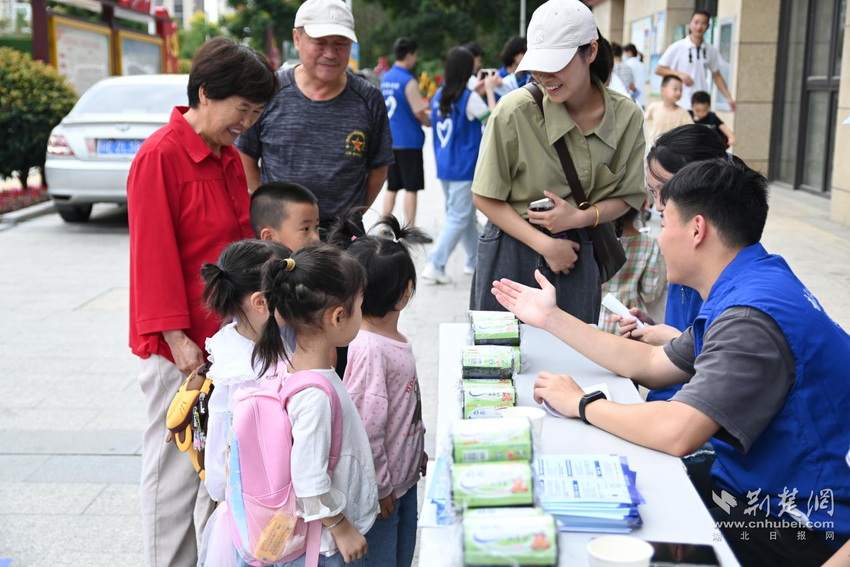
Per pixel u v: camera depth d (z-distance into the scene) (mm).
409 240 2799
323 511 2008
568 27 2760
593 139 3031
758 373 1891
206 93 2584
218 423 2285
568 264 3074
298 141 3428
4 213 9820
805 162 10336
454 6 44000
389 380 2445
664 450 1936
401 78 7258
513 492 1478
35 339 5535
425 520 1657
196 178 2645
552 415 2166
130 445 4004
